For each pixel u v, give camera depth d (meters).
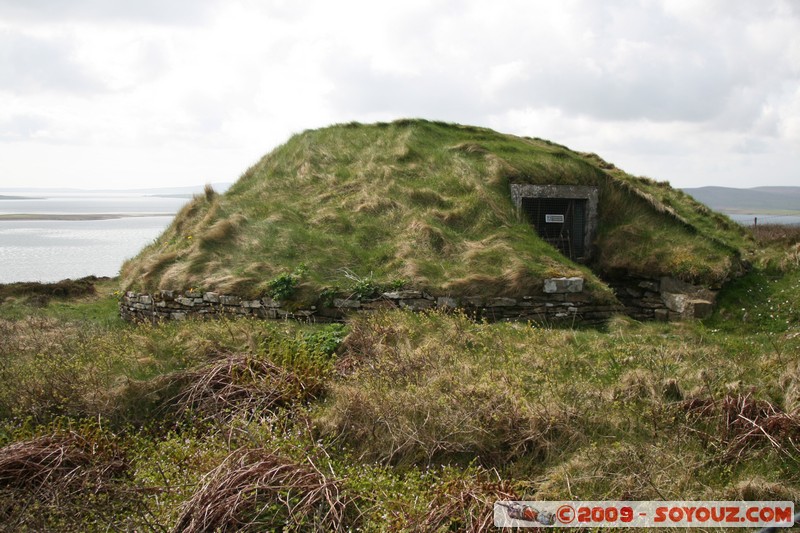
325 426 5.80
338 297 9.59
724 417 5.31
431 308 9.37
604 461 4.80
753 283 10.70
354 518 4.44
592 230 12.32
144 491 4.77
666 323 9.80
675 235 11.73
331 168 13.27
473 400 5.71
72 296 14.52
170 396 6.92
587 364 6.94
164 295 10.72
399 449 5.31
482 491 4.53
